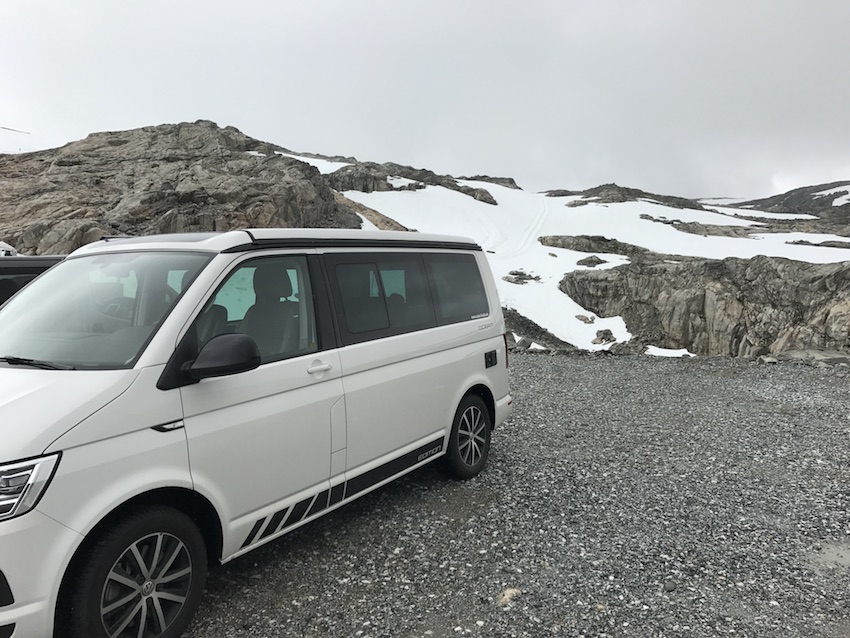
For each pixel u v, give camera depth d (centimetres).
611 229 12512
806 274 5922
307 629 332
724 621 342
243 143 8112
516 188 19850
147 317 325
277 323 375
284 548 431
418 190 14125
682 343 6322
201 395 316
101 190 5409
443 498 530
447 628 334
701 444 723
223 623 337
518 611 351
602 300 7262
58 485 254
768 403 957
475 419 583
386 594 370
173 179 5584
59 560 250
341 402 406
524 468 621
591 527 474
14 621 239
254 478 345
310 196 5991
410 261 509
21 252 3772
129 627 286
